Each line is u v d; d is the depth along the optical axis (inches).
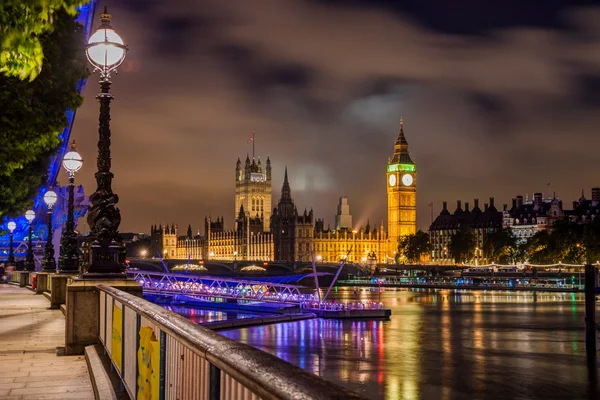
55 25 673.0
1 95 567.2
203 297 5954.7
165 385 370.3
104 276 900.0
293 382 181.5
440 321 4466.0
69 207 1606.8
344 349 3287.4
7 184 892.0
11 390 667.4
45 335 1087.0
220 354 239.3
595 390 2394.2
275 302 5157.5
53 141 713.0
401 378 2615.7
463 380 2571.4
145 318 446.0
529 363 2901.1
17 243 4443.9
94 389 650.2
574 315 4808.1
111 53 868.6
